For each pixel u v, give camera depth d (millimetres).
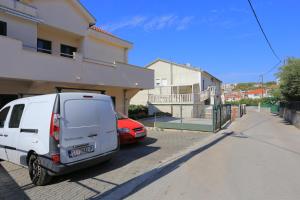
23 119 6801
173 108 33312
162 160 8492
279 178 6562
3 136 7449
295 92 24312
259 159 8797
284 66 25328
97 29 18094
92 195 5441
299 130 18516
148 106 34125
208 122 20688
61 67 11836
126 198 5281
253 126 21406
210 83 46312
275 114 42125
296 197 5246
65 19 14438
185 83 37844
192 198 5219
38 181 6055
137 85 17156
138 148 10578
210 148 10867
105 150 7152
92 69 13578
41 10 12984
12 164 7883
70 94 6484
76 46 16281
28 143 6438
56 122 6012
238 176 6754
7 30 11039
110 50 18797
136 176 6727
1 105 10984
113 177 6652
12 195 5449
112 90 17469
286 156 9312
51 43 14695
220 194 5430
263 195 5355
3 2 10672
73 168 6223
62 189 5805
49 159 5914
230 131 17094
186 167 7723
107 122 7332
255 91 100312
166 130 16625
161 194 5477
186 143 11883
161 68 39344
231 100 84375
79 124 6488
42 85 12445
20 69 10102
